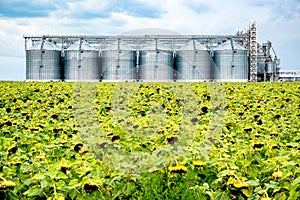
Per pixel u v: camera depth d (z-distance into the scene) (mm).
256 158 5520
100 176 4879
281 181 4547
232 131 8156
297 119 9469
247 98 15500
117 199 4809
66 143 6586
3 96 15734
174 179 5348
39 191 4230
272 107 11711
